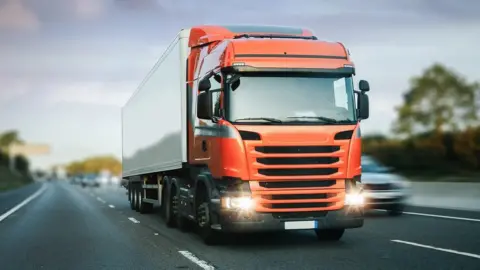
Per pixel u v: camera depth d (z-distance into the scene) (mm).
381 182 16656
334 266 8484
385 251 9859
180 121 12523
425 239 11406
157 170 15664
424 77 49062
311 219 9875
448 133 40875
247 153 9711
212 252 10102
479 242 10922
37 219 17625
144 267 8703
